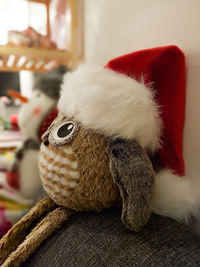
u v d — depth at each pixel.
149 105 0.40
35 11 0.74
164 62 0.43
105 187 0.39
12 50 0.65
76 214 0.44
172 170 0.44
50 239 0.43
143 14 0.52
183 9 0.44
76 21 0.75
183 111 0.45
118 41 0.61
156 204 0.43
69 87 0.43
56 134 0.42
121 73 0.42
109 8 0.63
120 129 0.38
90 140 0.40
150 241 0.37
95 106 0.39
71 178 0.40
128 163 0.36
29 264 0.44
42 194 0.57
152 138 0.41
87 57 0.78
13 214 0.67
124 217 0.37
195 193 0.43
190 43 0.44
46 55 0.70
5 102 1.02
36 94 0.67
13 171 0.70
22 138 0.83
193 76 0.44
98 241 0.39
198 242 0.37
